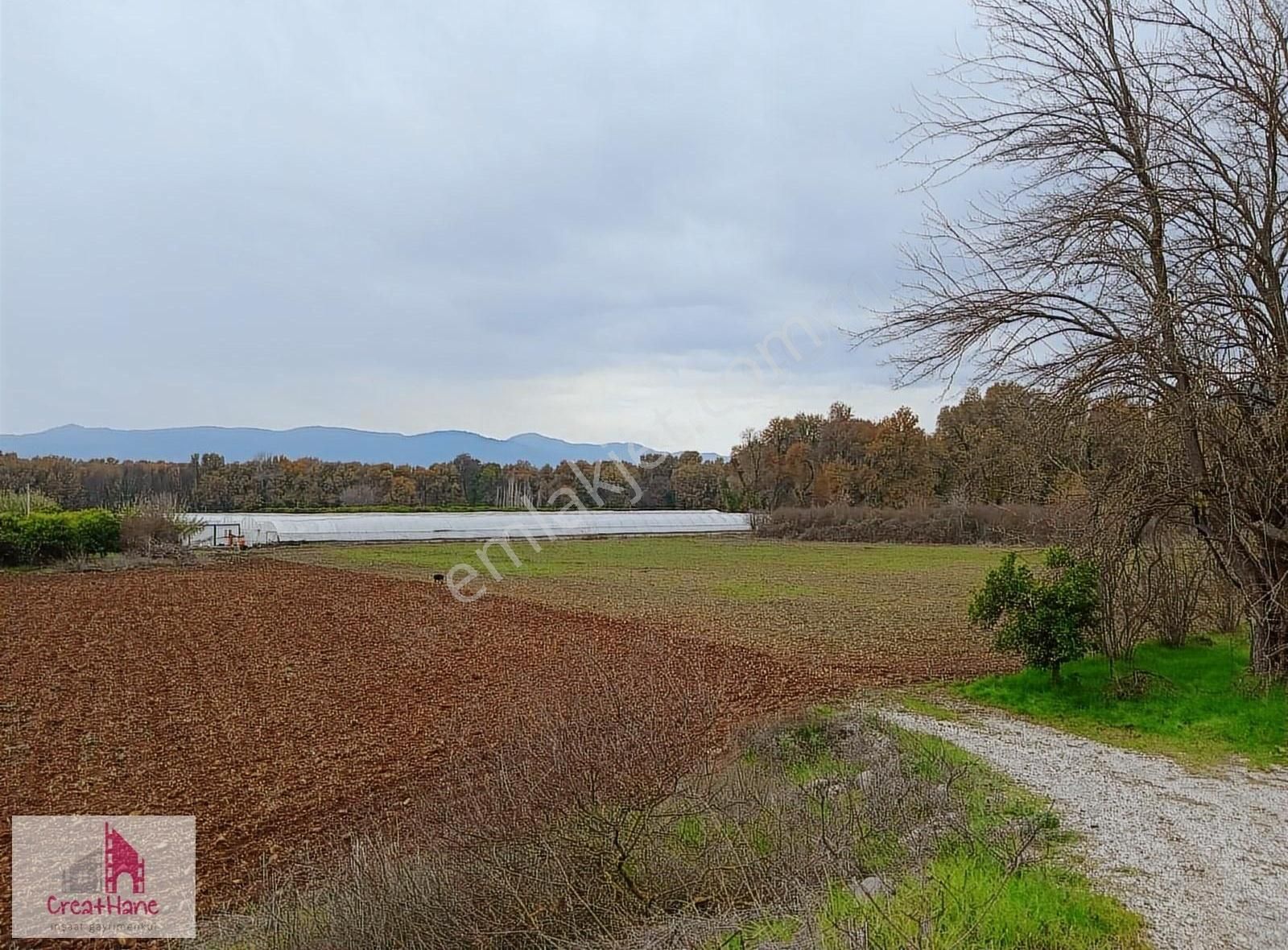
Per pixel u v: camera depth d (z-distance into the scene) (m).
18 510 37.75
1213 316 10.62
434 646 18.30
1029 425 12.02
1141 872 6.11
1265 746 9.43
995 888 5.64
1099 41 11.77
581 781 6.08
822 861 6.08
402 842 7.31
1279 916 5.41
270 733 11.90
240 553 41.56
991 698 12.28
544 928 5.52
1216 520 11.38
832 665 15.66
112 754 11.05
